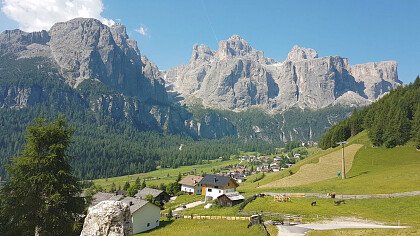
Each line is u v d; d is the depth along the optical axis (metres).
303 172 134.62
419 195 74.19
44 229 31.12
